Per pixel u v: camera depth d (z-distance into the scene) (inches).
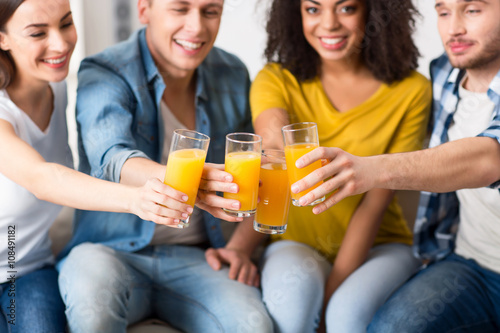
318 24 64.3
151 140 66.0
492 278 59.1
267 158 50.8
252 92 69.5
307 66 69.1
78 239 65.7
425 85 67.0
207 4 61.3
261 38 97.5
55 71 57.2
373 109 66.6
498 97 57.5
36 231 61.2
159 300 63.1
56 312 55.9
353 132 66.4
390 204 69.6
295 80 69.4
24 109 59.6
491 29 58.1
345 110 68.0
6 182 57.1
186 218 45.9
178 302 61.6
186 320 60.6
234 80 73.4
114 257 60.6
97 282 55.7
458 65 60.4
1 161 52.3
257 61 99.1
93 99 61.4
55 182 50.3
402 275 63.1
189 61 63.4
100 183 49.1
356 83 68.1
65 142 66.0
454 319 55.9
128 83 64.0
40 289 58.1
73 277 56.7
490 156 50.3
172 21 61.2
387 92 66.9
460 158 49.3
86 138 60.1
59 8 55.6
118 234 65.1
